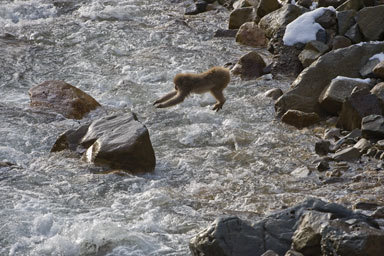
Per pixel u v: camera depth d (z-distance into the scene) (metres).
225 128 29.02
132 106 31.92
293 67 36.66
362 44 32.97
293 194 22.23
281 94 33.09
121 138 24.44
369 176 23.25
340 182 23.14
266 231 16.86
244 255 16.31
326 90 30.50
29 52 38.97
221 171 24.73
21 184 22.66
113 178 23.28
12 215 19.97
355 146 26.16
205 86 28.55
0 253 17.89
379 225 18.44
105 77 35.78
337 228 15.71
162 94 33.34
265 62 38.28
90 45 40.81
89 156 24.66
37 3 51.25
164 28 45.12
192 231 19.27
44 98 30.83
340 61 32.16
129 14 49.06
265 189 22.89
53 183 22.83
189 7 50.62
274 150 26.66
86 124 26.39
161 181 23.58
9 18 48.75
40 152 26.02
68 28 43.69
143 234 18.80
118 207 21.02
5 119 28.94
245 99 32.94
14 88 33.81
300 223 16.91
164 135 28.28
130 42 41.69
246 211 20.59
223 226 16.69
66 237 18.56
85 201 21.50
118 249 17.92
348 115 28.50
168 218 20.14
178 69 36.88
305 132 28.97
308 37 37.31
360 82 30.27
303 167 24.47
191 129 28.78
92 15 48.00
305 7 42.50
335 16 38.31
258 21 43.78
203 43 42.47
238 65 36.69
